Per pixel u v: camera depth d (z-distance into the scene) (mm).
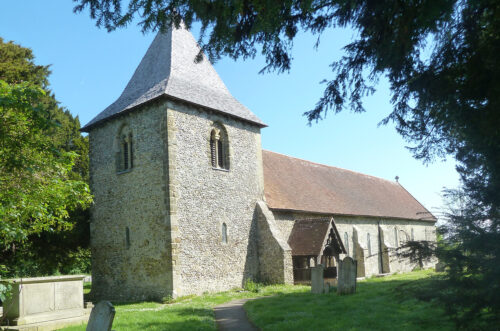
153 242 17375
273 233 20688
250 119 21828
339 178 32750
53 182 11883
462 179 5285
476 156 5191
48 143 10820
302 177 28047
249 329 9609
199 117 19172
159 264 17000
